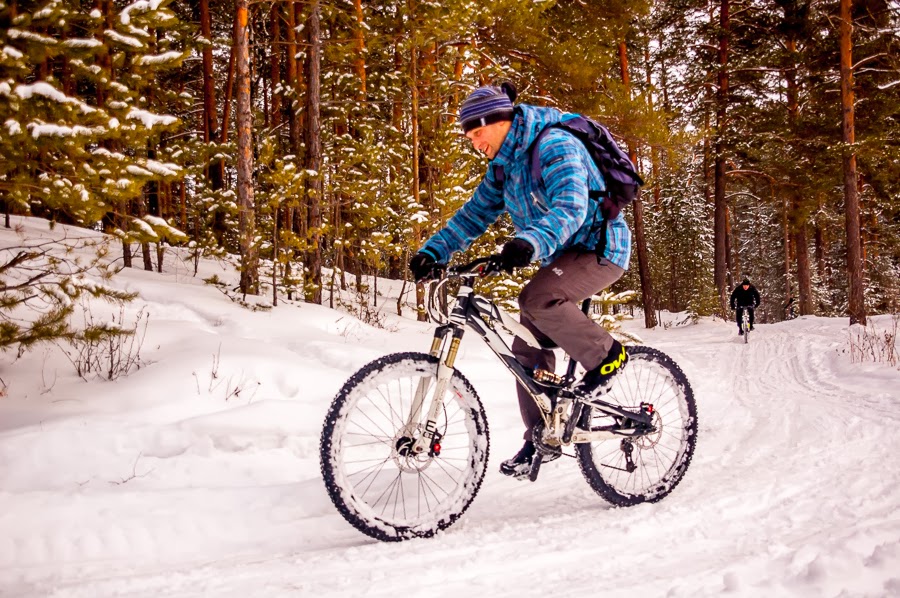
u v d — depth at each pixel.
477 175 12.26
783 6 19.53
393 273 18.11
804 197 21.72
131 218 4.07
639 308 29.03
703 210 34.75
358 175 10.59
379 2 12.69
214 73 18.52
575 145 2.56
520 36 14.54
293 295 10.01
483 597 1.87
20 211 4.44
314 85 10.50
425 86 12.12
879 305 25.97
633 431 2.92
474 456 2.63
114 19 4.04
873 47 17.22
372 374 2.50
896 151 16.66
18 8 3.42
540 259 2.54
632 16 17.94
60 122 3.47
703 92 21.97
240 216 9.01
